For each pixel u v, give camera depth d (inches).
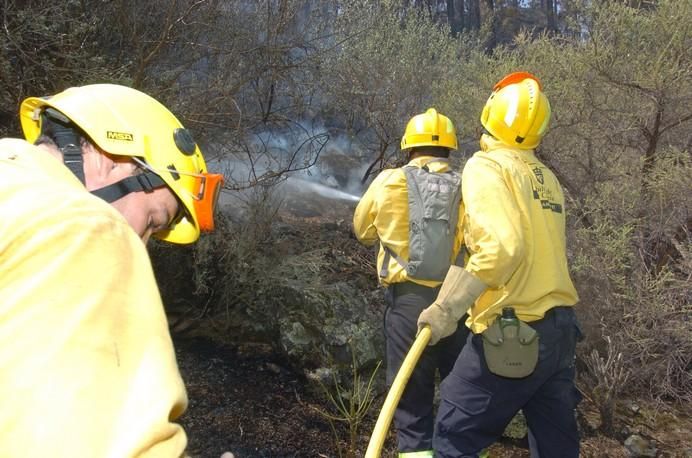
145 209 44.4
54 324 27.3
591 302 153.5
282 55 202.8
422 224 113.0
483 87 201.2
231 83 189.0
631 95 171.9
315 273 173.2
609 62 169.3
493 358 87.8
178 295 182.2
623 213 157.6
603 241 144.4
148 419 27.6
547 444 94.7
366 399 139.0
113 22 167.8
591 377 153.7
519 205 90.7
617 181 169.8
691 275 144.3
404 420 117.6
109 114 43.4
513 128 96.7
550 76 179.3
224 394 147.6
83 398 26.5
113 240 30.9
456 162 207.6
